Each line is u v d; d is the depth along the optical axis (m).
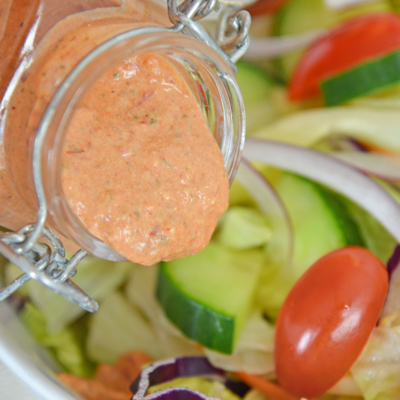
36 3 0.19
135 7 0.20
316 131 0.25
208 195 0.20
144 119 0.20
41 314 0.23
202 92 0.20
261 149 0.25
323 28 0.26
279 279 0.24
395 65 0.25
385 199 0.24
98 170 0.19
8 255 0.18
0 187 0.20
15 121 0.19
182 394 0.22
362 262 0.22
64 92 0.18
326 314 0.22
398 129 0.25
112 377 0.23
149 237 0.19
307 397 0.22
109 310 0.24
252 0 0.22
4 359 0.21
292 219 0.24
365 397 0.22
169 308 0.23
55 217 0.19
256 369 0.23
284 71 0.27
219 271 0.24
